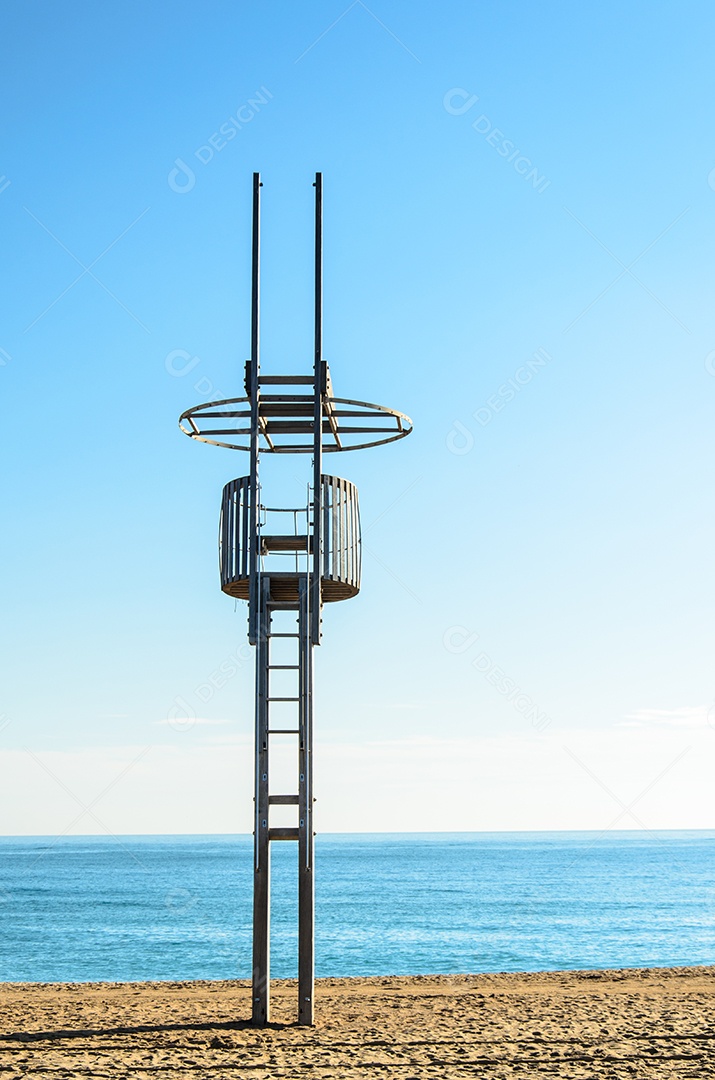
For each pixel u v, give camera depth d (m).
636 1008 14.67
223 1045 11.59
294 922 54.25
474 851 170.38
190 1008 14.85
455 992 16.83
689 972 20.28
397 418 14.64
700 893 76.06
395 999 15.82
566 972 20.66
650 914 58.84
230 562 13.61
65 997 16.52
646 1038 12.13
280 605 13.23
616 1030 12.67
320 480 13.45
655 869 112.81
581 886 84.12
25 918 58.56
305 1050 11.34
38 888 83.44
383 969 35.03
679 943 43.94
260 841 13.02
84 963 39.03
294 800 13.05
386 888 81.00
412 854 156.12
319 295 13.88
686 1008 14.66
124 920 56.72
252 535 13.24
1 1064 10.52
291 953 40.34
